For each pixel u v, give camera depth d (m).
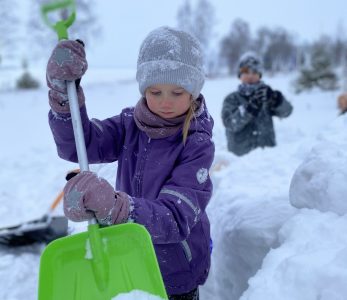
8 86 23.39
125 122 1.89
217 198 3.00
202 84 1.72
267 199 2.46
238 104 4.75
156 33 1.68
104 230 1.47
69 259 1.50
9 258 3.44
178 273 1.85
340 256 1.45
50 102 1.69
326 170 1.90
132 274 1.44
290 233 1.81
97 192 1.38
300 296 1.40
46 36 24.48
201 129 1.73
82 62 1.61
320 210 1.85
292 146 4.24
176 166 1.70
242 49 44.22
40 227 3.65
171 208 1.54
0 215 4.92
